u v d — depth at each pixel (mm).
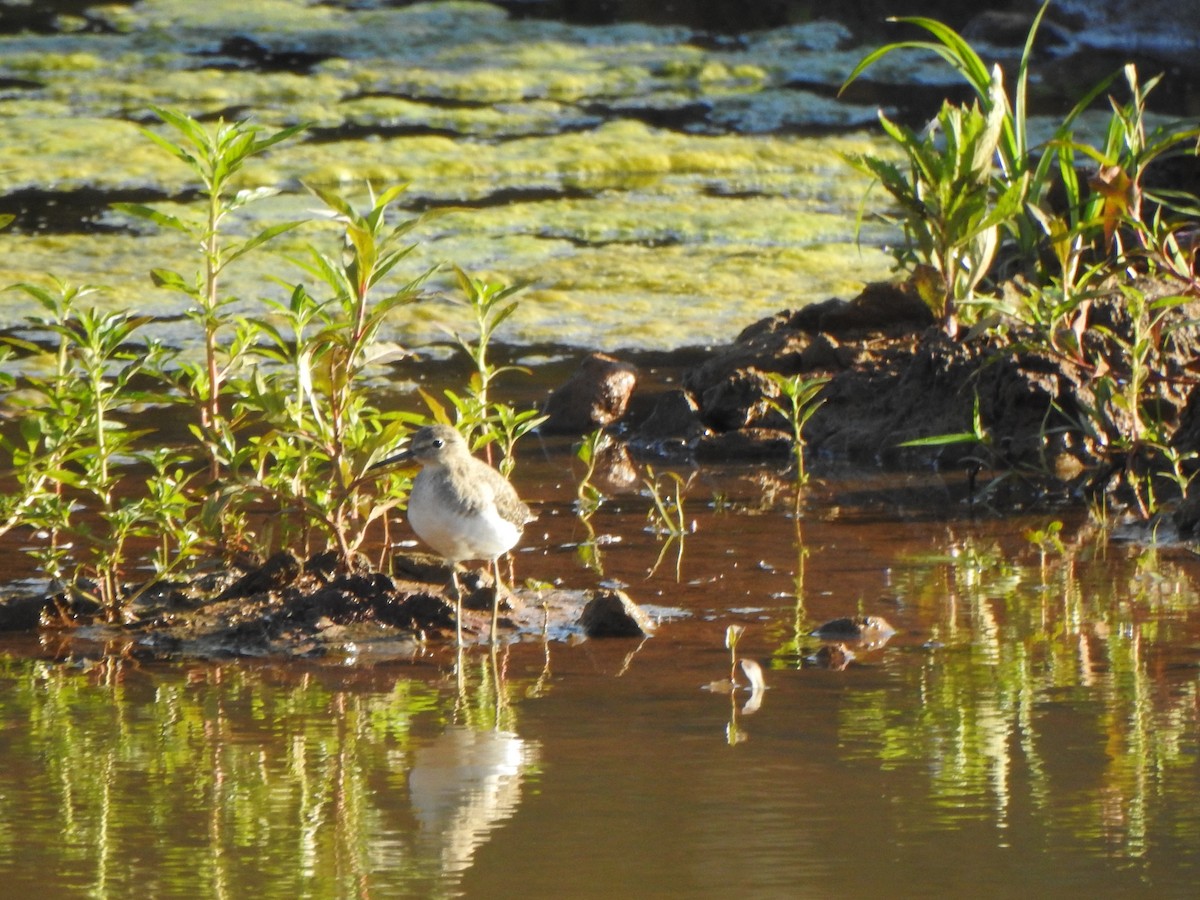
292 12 38844
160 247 21625
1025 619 9445
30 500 9812
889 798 6648
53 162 25984
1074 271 13984
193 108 29828
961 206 14398
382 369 16969
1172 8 33688
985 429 14000
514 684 8375
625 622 9305
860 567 10766
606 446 14766
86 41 35438
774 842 6207
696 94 31781
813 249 21812
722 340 18062
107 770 7078
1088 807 6531
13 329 18094
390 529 11672
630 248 21969
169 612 9656
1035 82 31781
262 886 5836
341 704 8062
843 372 15227
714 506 12656
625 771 7012
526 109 30453
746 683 8289
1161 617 9414
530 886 5820
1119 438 12859
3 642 9250
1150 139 15031
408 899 5715
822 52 35094
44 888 5836
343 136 28047
